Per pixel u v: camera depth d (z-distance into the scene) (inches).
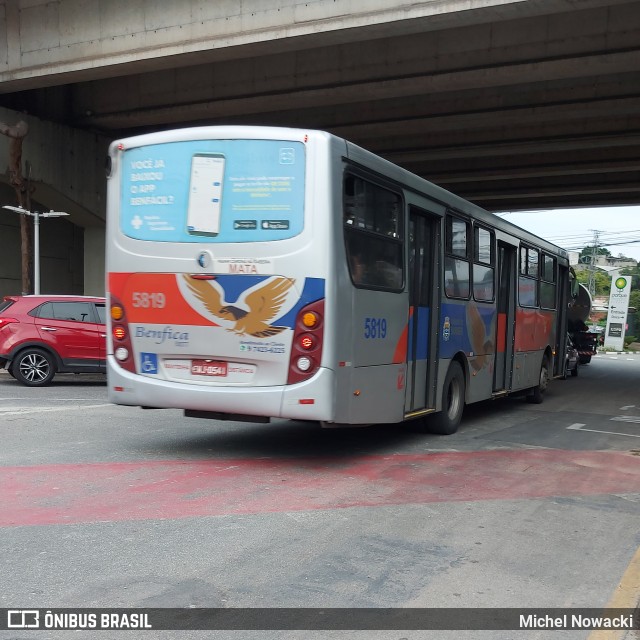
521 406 555.5
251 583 171.6
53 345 569.3
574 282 714.8
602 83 658.2
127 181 292.2
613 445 380.5
